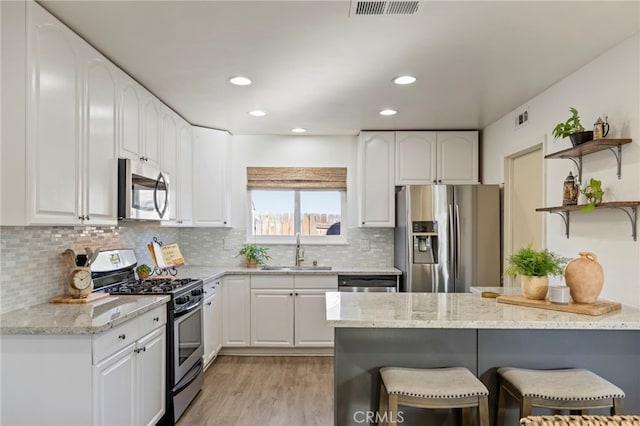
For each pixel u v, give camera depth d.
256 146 4.81
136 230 3.66
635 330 2.09
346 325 1.94
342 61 2.63
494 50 2.46
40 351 1.90
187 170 4.02
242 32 2.23
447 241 3.96
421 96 3.33
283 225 4.89
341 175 4.81
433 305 2.31
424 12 2.02
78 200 2.19
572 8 1.98
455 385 1.80
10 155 1.84
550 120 3.10
